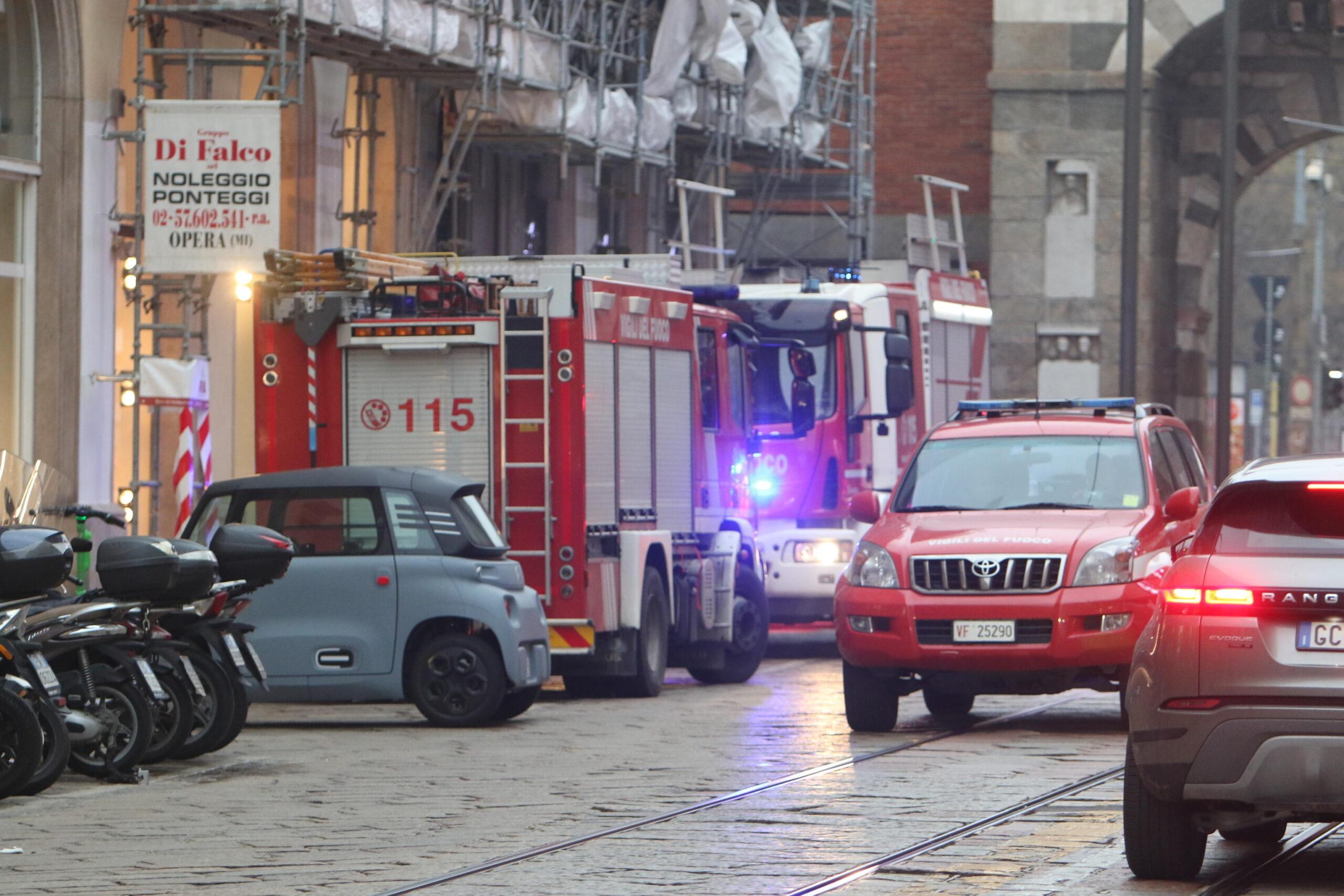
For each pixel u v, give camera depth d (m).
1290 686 31.47
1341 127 151.25
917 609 53.81
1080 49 148.50
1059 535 54.09
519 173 117.44
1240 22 156.50
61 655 45.31
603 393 65.25
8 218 75.50
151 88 80.50
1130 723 33.00
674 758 49.66
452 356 64.38
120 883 33.34
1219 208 158.88
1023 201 148.88
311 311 64.69
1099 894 32.25
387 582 57.19
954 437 59.62
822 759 49.34
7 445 75.62
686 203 114.50
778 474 81.88
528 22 97.75
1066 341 148.50
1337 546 31.98
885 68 167.12
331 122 92.62
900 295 88.50
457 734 55.69
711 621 70.69
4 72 75.62
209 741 48.88
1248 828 38.09
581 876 33.75
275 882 33.34
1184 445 63.25
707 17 114.62
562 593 63.62
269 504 58.09
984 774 46.34
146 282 76.12
